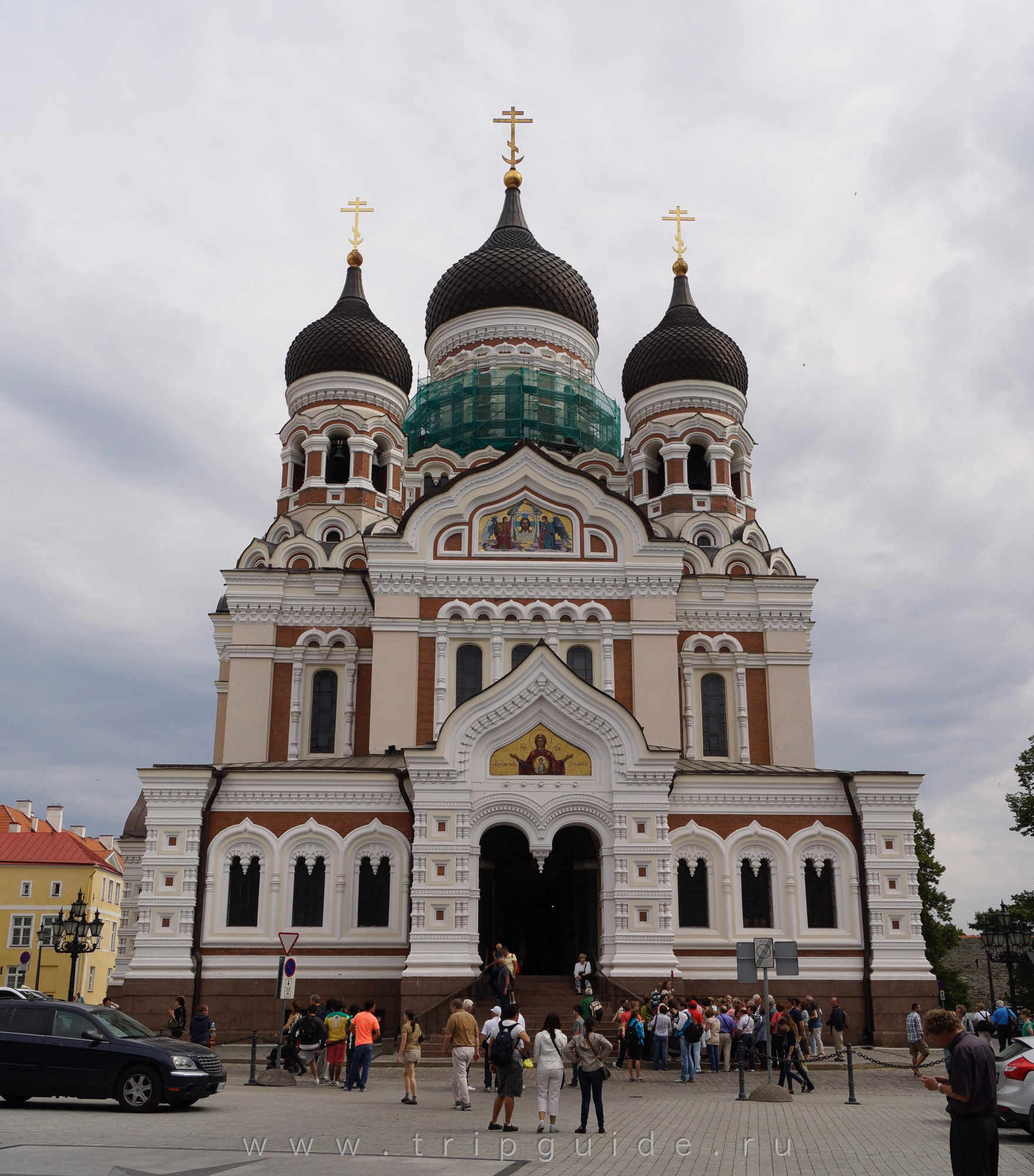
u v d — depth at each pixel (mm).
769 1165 16875
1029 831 56219
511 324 57375
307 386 56250
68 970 83938
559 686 38719
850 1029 38406
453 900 36875
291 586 47594
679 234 61562
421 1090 27422
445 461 54656
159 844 38875
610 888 37438
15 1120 19781
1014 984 60688
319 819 39688
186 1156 16266
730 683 47625
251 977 38219
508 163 63781
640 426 56875
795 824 40344
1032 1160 18484
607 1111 23578
